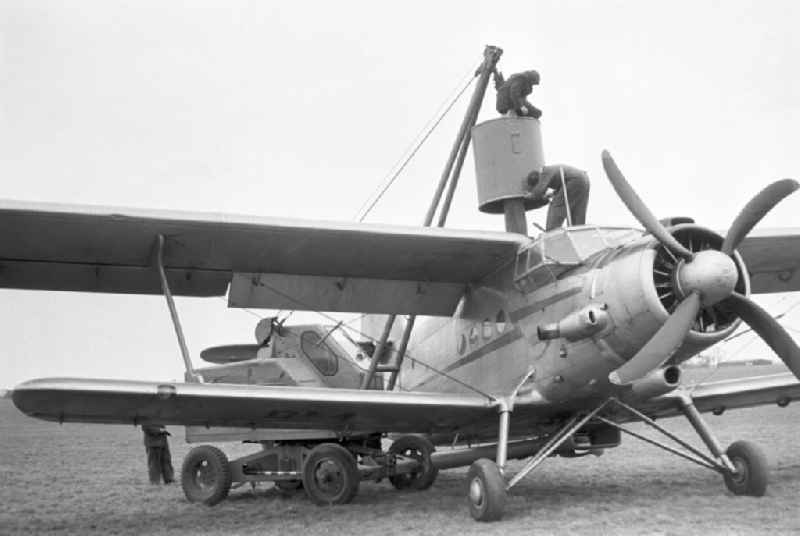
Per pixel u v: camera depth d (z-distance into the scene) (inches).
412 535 309.4
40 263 396.5
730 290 325.1
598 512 334.0
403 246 406.0
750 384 405.7
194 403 347.6
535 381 380.2
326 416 382.6
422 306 467.5
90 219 358.3
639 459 585.3
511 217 459.2
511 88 467.5
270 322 508.1
